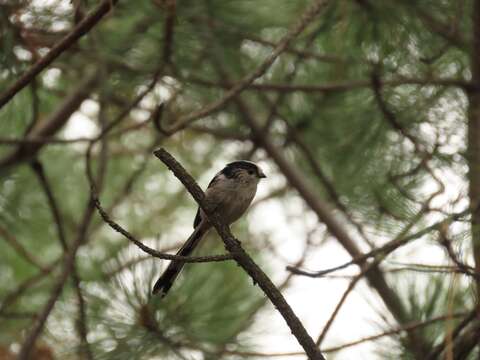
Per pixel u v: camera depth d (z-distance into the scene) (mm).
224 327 8539
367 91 10555
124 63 9648
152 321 8078
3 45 8586
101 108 11086
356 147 10352
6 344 10477
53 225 12039
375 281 8430
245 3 9492
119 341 7926
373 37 9617
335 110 11039
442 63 9977
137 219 13000
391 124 9945
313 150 11570
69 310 9344
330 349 7406
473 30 9578
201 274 8617
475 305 7152
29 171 12008
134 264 8172
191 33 9141
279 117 11539
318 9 8688
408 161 9828
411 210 9156
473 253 6953
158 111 8500
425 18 9531
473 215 7066
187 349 8125
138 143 13516
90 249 10648
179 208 13297
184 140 13422
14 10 8570
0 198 11148
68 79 11484
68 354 8281
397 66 9719
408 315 8242
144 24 9461
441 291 8273
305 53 10367
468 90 9695
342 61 10211
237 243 6789
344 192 10289
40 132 10938
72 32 7543
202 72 10297
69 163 13031
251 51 11070
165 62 9062
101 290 8266
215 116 11797
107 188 13148
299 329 6500
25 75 7668
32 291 11234
